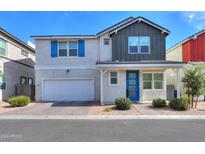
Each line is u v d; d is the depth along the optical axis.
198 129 9.65
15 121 11.77
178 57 24.14
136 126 10.34
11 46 23.72
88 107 16.75
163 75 20.47
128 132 9.05
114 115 13.53
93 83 21.45
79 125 10.60
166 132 9.05
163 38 20.69
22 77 26.53
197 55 23.17
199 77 15.91
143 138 8.07
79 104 18.62
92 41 21.50
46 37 21.14
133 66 17.84
